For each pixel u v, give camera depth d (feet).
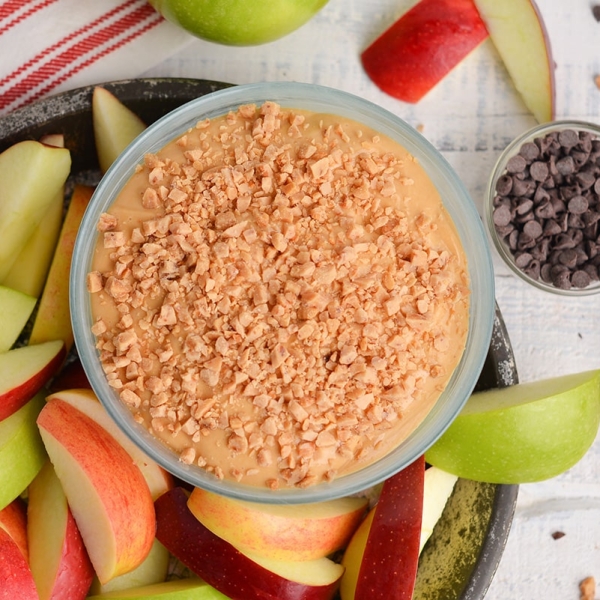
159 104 1.96
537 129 2.03
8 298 1.93
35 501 1.97
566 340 2.09
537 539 2.10
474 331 1.85
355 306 1.77
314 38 2.08
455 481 2.01
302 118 1.81
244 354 1.76
